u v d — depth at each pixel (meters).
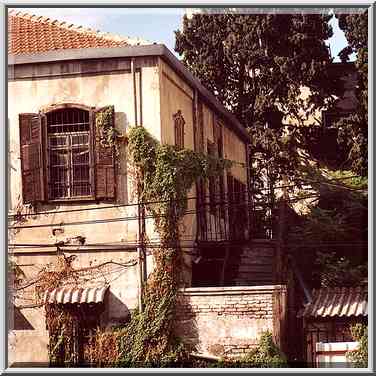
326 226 33.19
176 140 26.75
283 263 28.72
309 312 25.34
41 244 25.55
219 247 27.53
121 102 25.31
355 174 35.59
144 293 24.81
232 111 38.38
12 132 25.84
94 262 25.28
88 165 25.48
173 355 24.34
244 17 37.50
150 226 25.03
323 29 37.19
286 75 37.25
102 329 24.89
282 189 37.56
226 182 32.88
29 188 25.67
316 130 38.06
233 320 24.20
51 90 25.69
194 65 38.31
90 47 26.08
